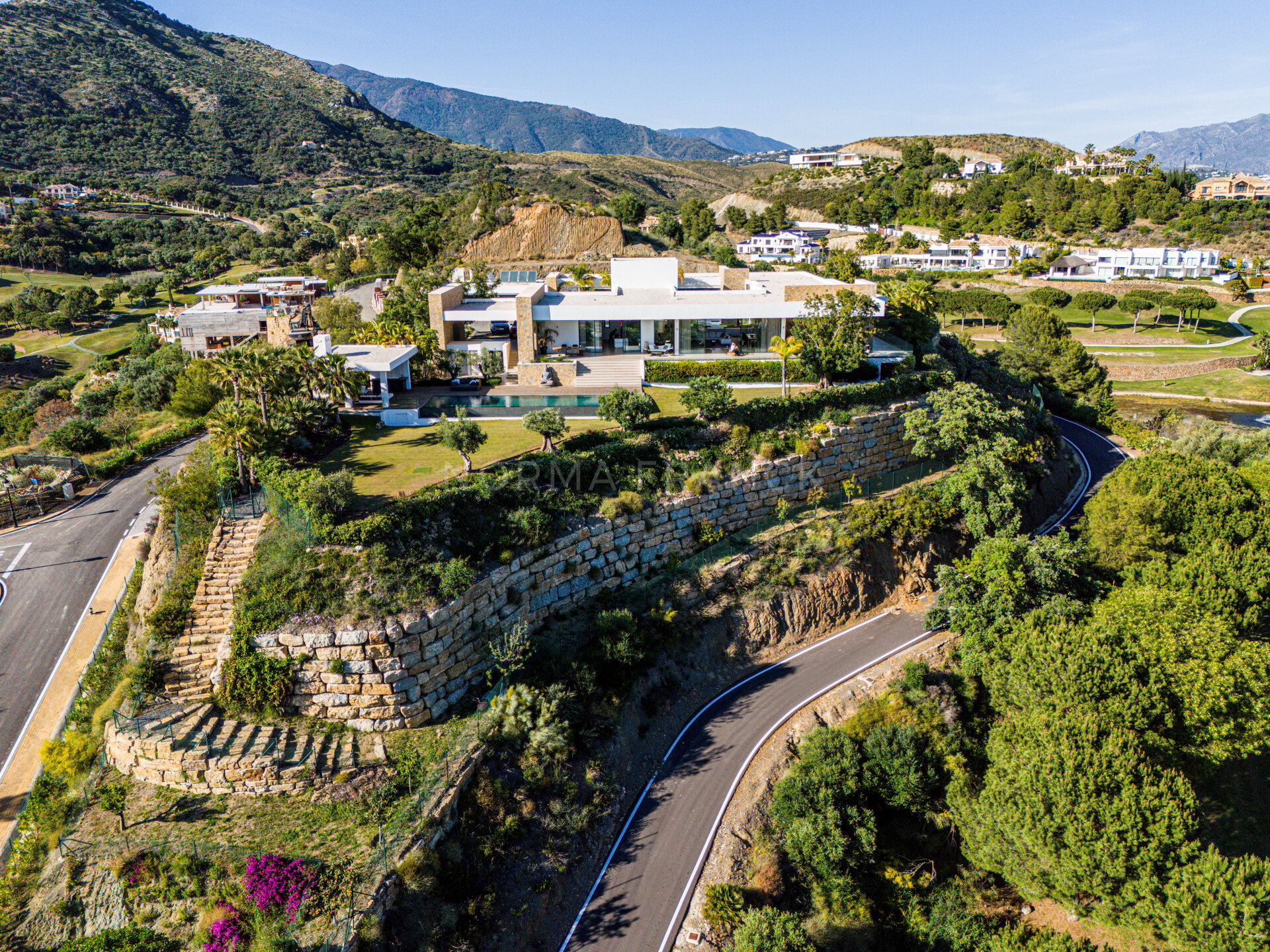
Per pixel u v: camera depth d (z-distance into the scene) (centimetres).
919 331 7000
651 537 4509
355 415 5212
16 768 3138
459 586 3412
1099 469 7294
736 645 4344
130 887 2456
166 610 3384
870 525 4981
